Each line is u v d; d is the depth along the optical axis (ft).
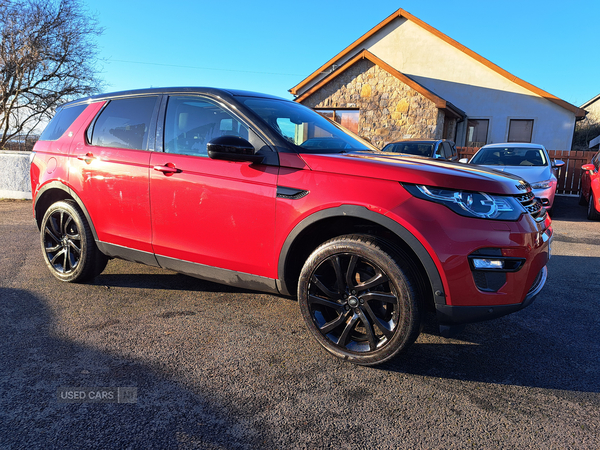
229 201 8.82
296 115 10.32
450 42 59.41
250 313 10.41
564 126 56.34
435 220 7.06
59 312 10.16
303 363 8.00
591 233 22.70
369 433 6.02
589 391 7.24
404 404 6.77
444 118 51.90
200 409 6.49
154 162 9.93
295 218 8.02
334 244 7.79
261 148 8.66
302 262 8.99
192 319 9.96
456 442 5.87
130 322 9.69
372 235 7.72
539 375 7.76
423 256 7.05
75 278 11.98
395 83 48.24
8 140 53.88
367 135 50.14
